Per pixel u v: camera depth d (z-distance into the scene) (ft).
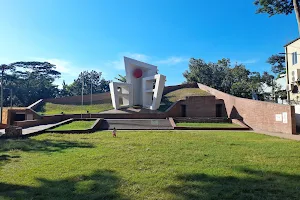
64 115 103.50
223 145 42.06
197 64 200.23
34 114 107.86
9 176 23.98
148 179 22.22
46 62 240.94
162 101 135.23
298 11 55.01
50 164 28.60
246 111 87.61
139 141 47.65
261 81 153.99
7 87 200.03
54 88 235.20
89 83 265.75
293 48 93.20
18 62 224.12
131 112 105.81
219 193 18.69
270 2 65.36
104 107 134.51
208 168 25.88
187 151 36.09
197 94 140.05
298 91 88.53
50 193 19.22
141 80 120.57
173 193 18.79
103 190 19.67
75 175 23.81
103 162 29.12
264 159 30.30
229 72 185.47
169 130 75.41
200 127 79.10
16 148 41.42
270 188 19.58
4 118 115.03
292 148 38.63
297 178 22.24
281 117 67.46
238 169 25.38
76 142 47.70
